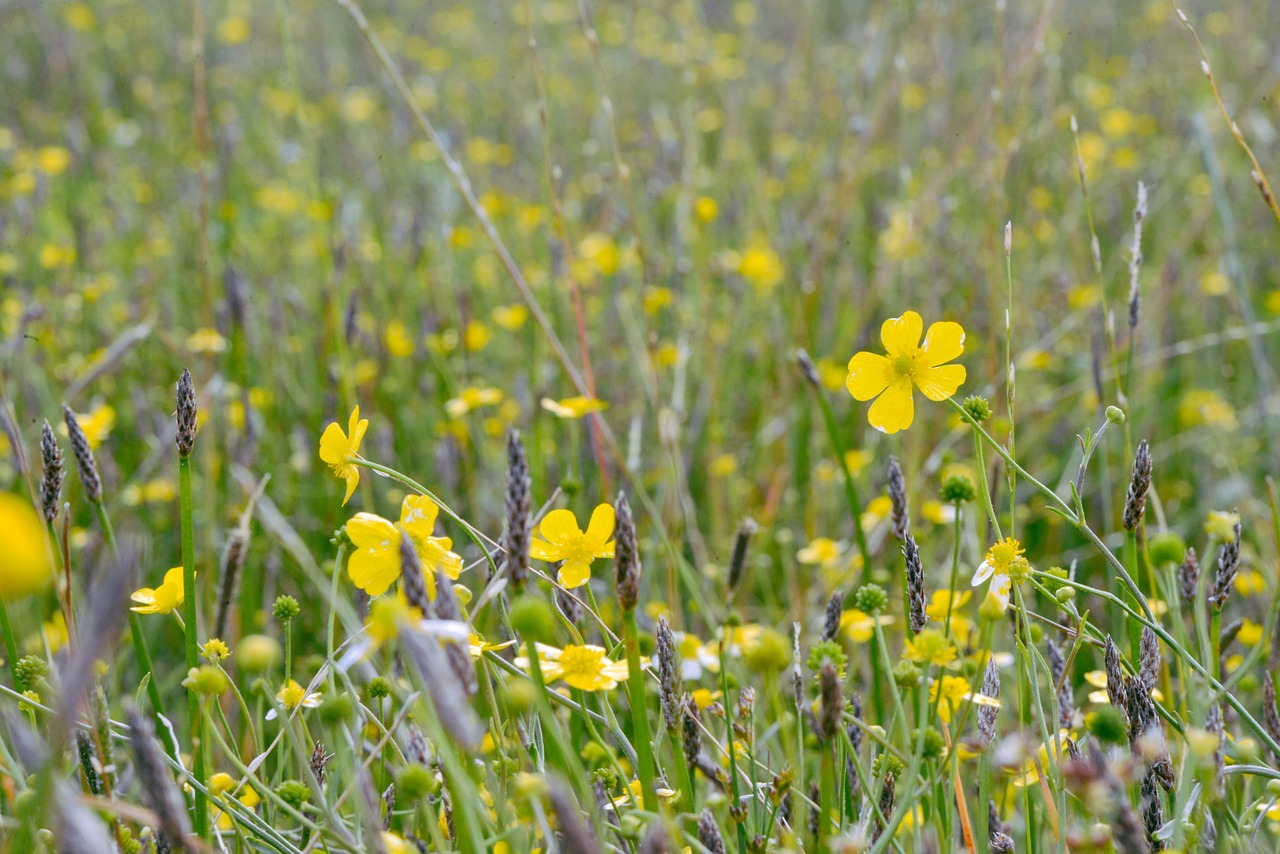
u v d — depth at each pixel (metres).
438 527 2.92
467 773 1.39
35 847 1.35
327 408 3.55
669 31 9.30
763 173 5.79
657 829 1.11
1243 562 3.22
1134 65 7.73
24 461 2.00
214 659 1.67
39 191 5.52
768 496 3.71
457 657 1.23
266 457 3.79
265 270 5.11
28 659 1.70
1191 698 1.51
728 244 5.55
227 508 3.54
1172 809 1.64
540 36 9.11
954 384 1.61
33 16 9.41
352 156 6.61
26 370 3.76
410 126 7.05
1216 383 4.64
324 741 1.78
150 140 7.48
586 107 7.31
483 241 5.32
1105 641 1.56
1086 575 3.53
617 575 1.33
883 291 4.67
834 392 4.39
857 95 5.42
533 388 3.84
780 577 3.59
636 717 1.37
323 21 9.59
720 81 7.53
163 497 3.51
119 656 2.77
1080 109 7.38
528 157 6.62
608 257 4.55
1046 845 1.84
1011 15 7.27
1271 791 1.51
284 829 1.91
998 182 3.75
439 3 10.26
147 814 1.21
